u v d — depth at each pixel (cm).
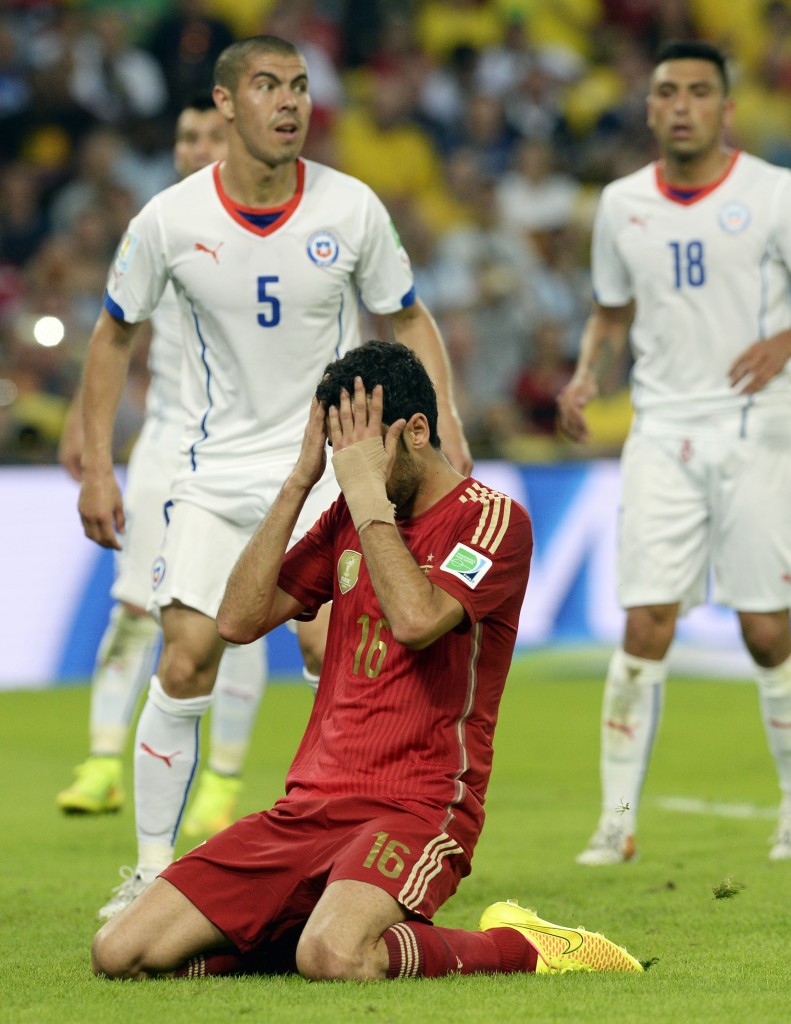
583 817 2417
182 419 2436
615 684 2112
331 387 1371
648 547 2130
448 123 5856
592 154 5969
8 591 3803
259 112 1698
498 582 1345
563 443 5050
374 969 1255
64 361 4562
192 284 1756
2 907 1748
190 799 2656
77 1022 1147
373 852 1289
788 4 6669
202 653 1714
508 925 1367
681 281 2134
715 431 2125
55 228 5072
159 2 5516
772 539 2116
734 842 2197
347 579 1402
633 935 1588
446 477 1397
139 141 5362
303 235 1752
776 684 2117
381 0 5903
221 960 1343
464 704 1366
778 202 2114
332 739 1375
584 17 6372
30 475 3819
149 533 2448
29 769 2895
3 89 5338
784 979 1327
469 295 5322
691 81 2102
